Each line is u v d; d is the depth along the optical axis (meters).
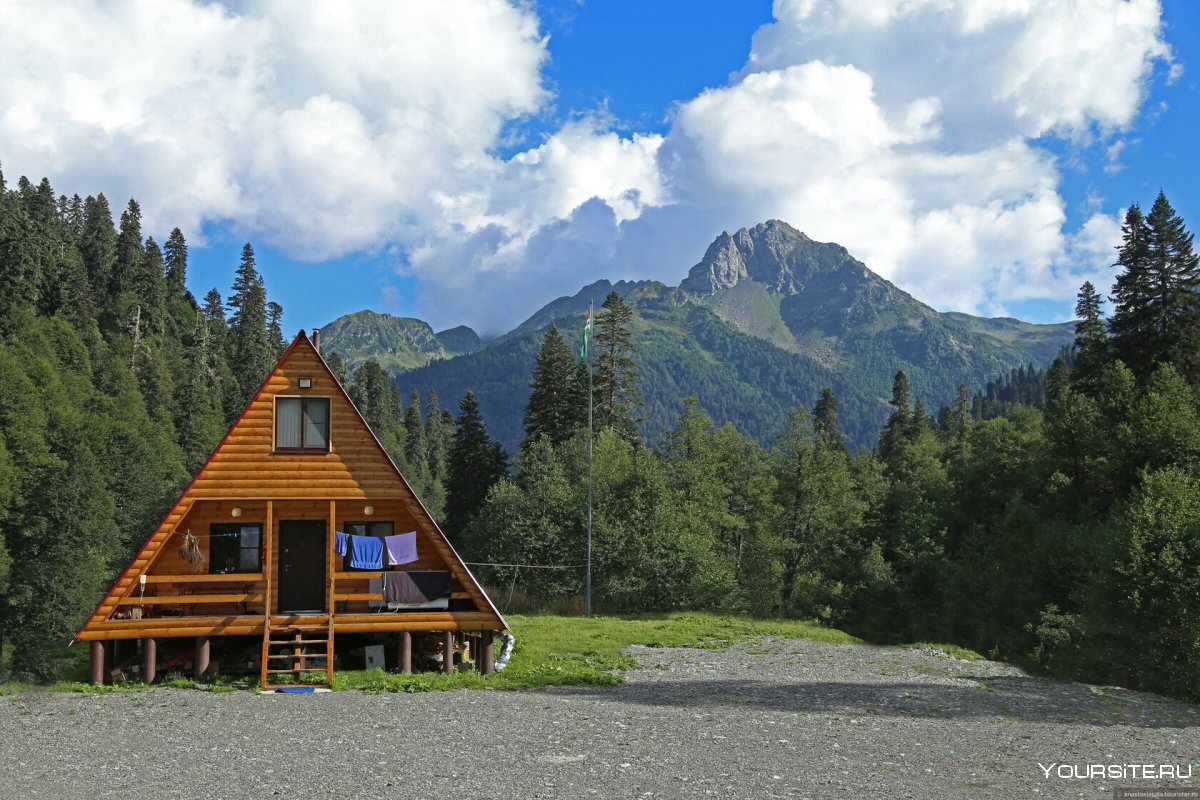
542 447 76.25
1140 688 33.00
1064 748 17.39
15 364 87.56
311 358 25.72
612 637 34.97
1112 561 37.59
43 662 30.91
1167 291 57.97
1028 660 39.31
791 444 78.94
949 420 149.12
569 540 61.41
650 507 59.34
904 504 71.75
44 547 61.75
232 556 25.88
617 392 81.69
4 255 125.12
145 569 24.08
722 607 56.75
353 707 20.48
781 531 77.75
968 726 19.55
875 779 14.45
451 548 25.72
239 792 13.52
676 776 14.43
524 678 24.66
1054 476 54.94
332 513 24.81
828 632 41.03
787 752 16.28
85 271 150.25
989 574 51.03
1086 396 58.00
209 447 115.50
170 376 140.12
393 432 174.12
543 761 15.38
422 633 27.33
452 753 15.95
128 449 85.25
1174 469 43.06
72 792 13.57
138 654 25.58
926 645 38.62
